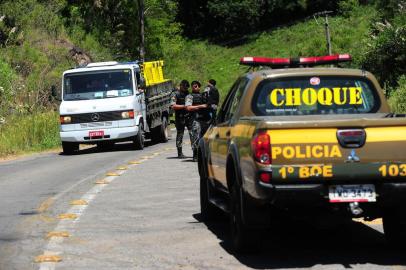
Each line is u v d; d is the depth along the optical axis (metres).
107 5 74.25
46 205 13.63
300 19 100.75
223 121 10.79
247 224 8.62
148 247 9.58
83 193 15.16
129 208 12.88
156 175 17.94
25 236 10.59
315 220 8.56
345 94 9.66
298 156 8.11
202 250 9.32
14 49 48.69
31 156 27.97
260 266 8.38
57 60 51.00
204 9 105.62
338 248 9.30
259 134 8.16
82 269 8.42
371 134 8.16
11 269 8.52
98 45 64.31
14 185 17.42
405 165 8.15
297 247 9.42
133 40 78.62
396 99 30.94
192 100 21.27
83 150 31.17
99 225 11.27
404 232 8.95
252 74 9.91
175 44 84.25
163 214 12.15
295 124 8.11
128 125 28.08
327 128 8.13
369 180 8.19
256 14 101.06
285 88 9.60
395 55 41.12
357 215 8.36
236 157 8.95
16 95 41.81
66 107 28.33
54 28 55.56
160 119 33.06
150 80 33.38
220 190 10.53
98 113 28.12
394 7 47.44
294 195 8.11
